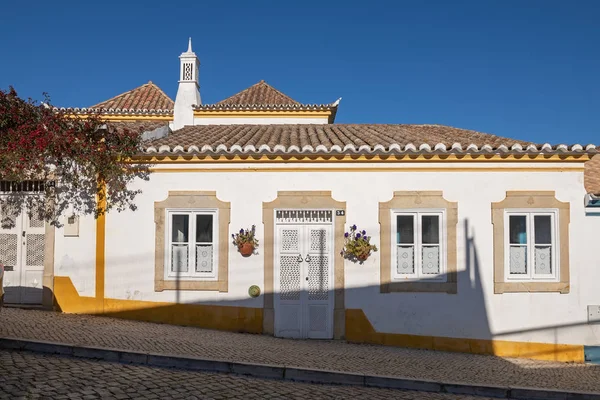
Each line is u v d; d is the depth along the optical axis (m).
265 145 10.59
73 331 8.86
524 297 10.62
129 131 10.97
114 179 10.83
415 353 10.00
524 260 10.73
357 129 14.71
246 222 10.78
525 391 7.86
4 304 11.02
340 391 7.25
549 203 10.68
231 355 8.21
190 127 15.47
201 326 10.73
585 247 10.69
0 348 7.64
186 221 10.94
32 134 10.12
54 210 10.96
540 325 10.59
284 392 6.86
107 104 19.12
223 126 15.66
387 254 10.65
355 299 10.65
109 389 6.22
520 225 10.80
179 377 7.06
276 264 10.76
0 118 10.30
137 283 10.84
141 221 10.88
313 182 10.78
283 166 10.79
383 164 10.75
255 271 10.76
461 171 10.73
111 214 10.93
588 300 10.62
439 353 10.21
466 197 10.71
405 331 10.59
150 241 10.86
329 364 8.30
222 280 10.73
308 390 7.10
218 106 17.98
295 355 8.74
